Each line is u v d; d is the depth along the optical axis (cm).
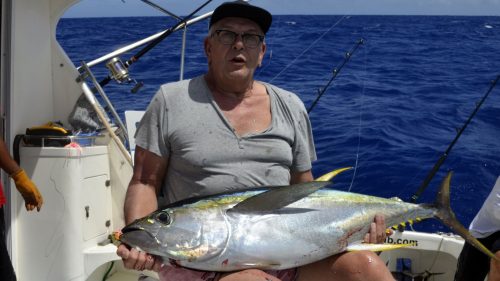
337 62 1005
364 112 642
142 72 795
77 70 258
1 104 228
